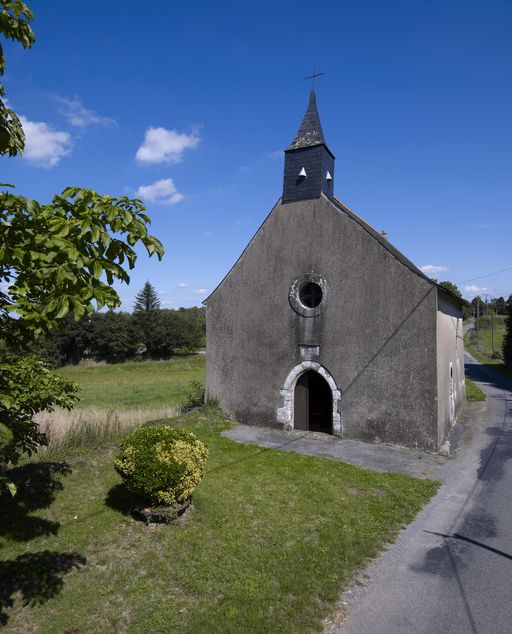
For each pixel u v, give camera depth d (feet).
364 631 16.84
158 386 102.32
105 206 13.12
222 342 50.72
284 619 17.20
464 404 65.26
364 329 42.63
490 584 20.02
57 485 28.68
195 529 24.16
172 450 24.79
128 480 24.50
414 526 25.68
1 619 16.80
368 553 22.44
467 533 24.88
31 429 20.85
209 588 18.99
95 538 22.81
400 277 41.11
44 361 23.98
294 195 46.85
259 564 20.93
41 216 12.55
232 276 50.37
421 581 20.18
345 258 43.78
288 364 46.55
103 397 82.84
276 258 47.65
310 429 47.52
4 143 14.73
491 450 40.75
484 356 158.71
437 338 39.86
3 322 14.80
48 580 19.20
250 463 35.68
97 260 12.00
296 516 26.27
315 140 46.14
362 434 42.45
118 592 18.63
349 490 30.63
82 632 16.29
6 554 20.95
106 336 183.83
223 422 48.11
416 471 34.71
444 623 17.39
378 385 41.83
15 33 14.49
